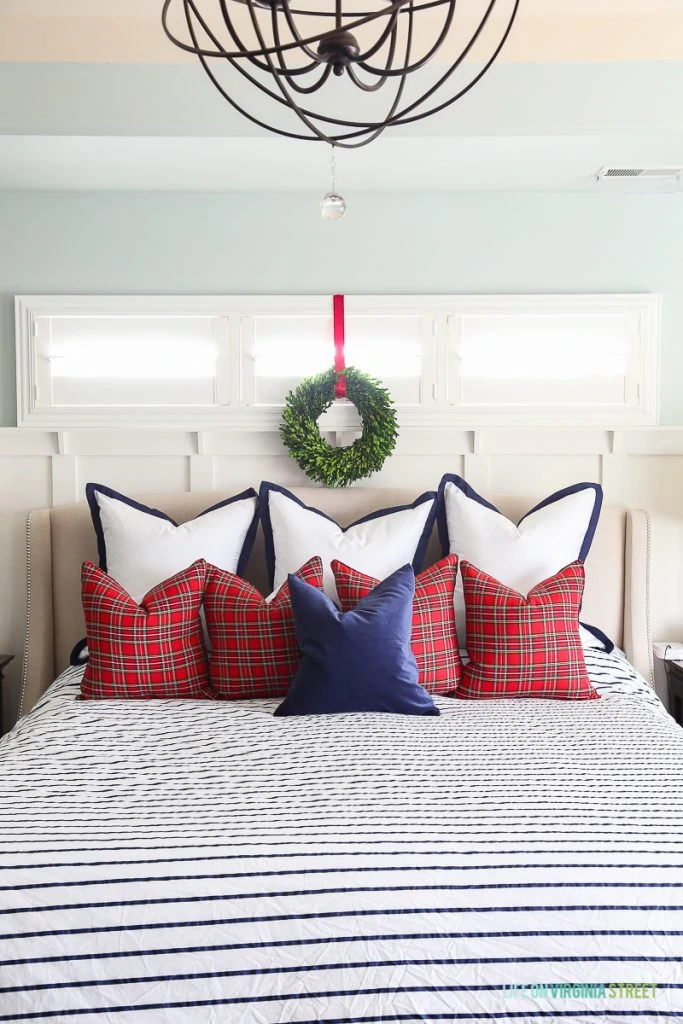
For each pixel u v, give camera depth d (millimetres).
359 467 3182
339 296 3322
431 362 3344
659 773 1879
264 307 3316
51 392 3309
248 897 1468
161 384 3322
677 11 2463
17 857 1521
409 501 3244
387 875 1494
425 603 2600
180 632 2570
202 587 2641
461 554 2916
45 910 1450
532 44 2482
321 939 1438
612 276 3361
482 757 1974
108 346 3316
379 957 1430
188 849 1545
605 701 2504
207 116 2482
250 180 3182
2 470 3311
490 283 3359
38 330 3299
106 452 3316
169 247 3324
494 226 3348
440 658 2562
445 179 3191
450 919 1451
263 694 2557
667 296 3338
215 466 3336
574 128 2492
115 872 1493
